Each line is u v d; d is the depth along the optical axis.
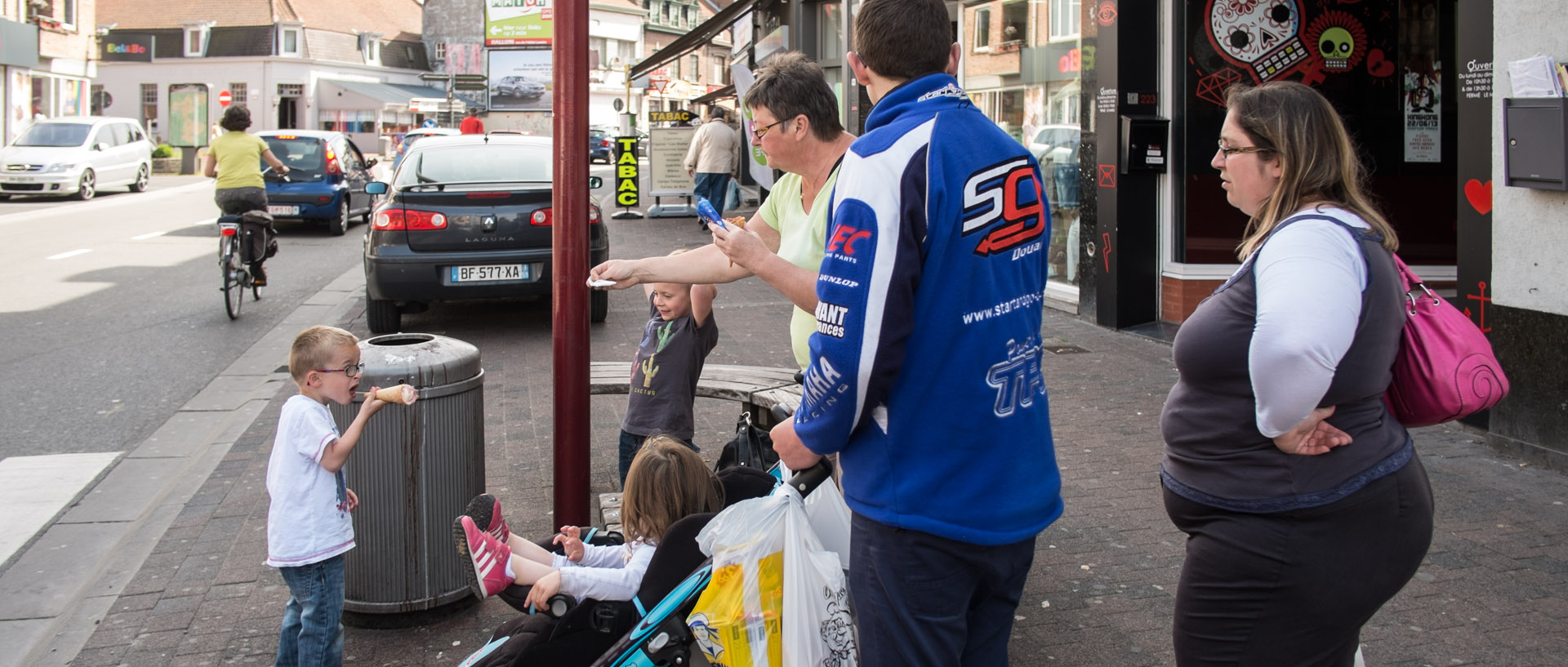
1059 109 9.95
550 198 9.31
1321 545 2.14
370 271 9.19
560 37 3.84
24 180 24.52
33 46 36.06
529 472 5.60
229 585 4.34
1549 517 4.63
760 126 2.73
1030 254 2.28
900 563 2.22
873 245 2.07
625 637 2.60
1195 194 8.66
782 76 2.70
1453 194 8.94
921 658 2.24
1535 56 5.18
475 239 9.15
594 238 9.62
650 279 3.08
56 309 10.96
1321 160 2.15
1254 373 2.04
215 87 56.56
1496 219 5.46
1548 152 5.03
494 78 46.66
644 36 75.69
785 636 2.39
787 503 2.45
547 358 8.45
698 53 78.44
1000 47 10.98
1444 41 8.73
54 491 5.65
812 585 2.41
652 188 19.42
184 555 4.66
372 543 3.78
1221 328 2.19
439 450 3.77
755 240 2.45
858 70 2.34
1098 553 4.40
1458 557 4.24
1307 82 8.62
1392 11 8.65
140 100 57.09
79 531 5.11
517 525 4.88
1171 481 2.33
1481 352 2.20
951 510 2.18
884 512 2.21
